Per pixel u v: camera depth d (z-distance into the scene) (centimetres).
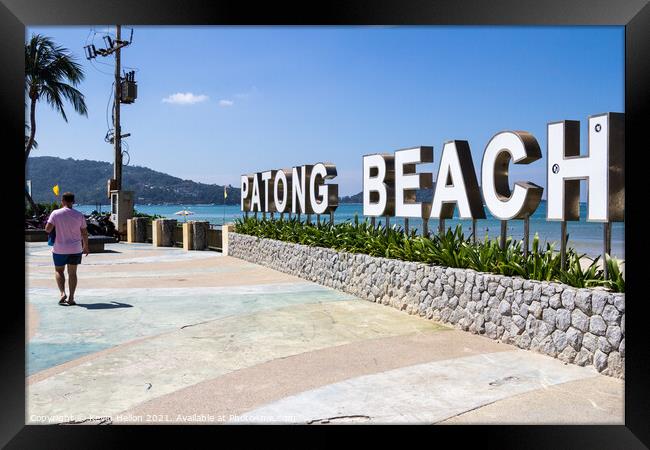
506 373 541
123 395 495
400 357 602
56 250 895
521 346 632
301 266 1230
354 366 572
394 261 880
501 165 749
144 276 1267
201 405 470
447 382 518
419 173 926
